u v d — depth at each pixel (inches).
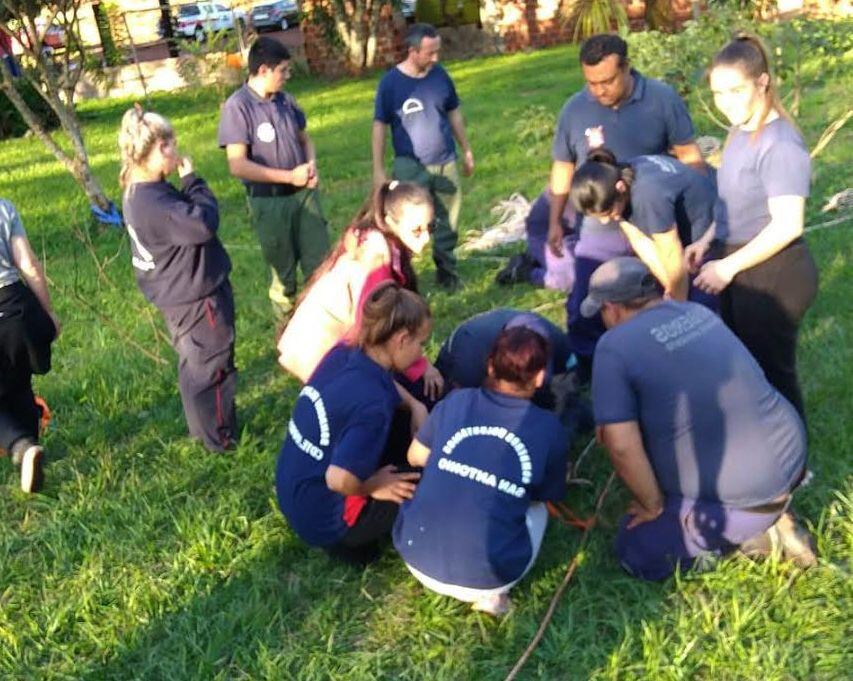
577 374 192.1
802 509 158.6
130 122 181.3
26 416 190.2
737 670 128.6
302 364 174.4
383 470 152.1
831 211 302.2
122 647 144.3
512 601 147.0
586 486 173.0
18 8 378.0
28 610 156.3
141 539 169.8
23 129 774.5
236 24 743.1
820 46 347.9
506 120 537.3
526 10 893.2
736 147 153.3
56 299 313.6
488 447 140.9
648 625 137.2
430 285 286.8
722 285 150.3
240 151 240.2
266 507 178.5
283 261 254.4
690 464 142.2
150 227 181.9
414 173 273.0
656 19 835.4
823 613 136.4
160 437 208.2
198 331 189.3
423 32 267.6
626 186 164.6
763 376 144.2
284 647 142.9
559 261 262.4
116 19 920.9
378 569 158.1
